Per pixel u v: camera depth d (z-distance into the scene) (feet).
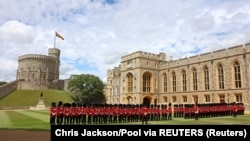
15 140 47.24
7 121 85.46
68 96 333.42
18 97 289.53
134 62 214.69
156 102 218.38
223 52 165.27
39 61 398.42
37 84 354.13
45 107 234.58
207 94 174.40
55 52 440.45
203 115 109.81
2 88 284.20
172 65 209.67
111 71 320.50
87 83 327.47
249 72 146.51
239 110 127.03
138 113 90.02
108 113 84.33
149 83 216.95
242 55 151.74
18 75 407.03
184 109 107.34
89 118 81.20
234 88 155.12
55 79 426.10
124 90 226.17
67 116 76.59
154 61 221.87
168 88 212.02
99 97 337.11
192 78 190.39
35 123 77.97
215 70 170.30
